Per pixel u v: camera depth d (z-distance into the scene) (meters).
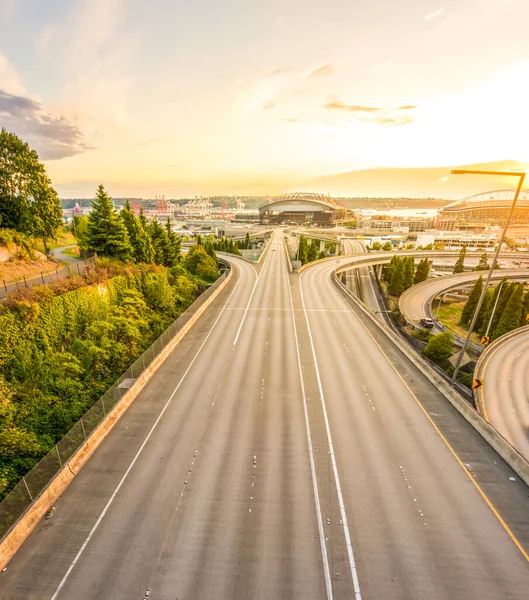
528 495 15.61
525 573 12.21
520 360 38.22
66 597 11.38
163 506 14.91
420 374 27.06
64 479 16.12
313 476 16.59
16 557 12.73
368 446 18.70
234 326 37.94
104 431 19.80
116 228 44.06
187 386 25.02
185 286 49.38
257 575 12.07
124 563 12.51
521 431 26.11
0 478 16.05
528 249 172.38
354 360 29.45
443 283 83.75
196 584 11.77
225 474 16.72
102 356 27.20
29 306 24.52
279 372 27.09
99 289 33.66
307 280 65.12
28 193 37.84
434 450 18.44
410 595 11.45
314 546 13.14
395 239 186.88
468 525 14.05
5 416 19.50
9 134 35.78
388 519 14.31
